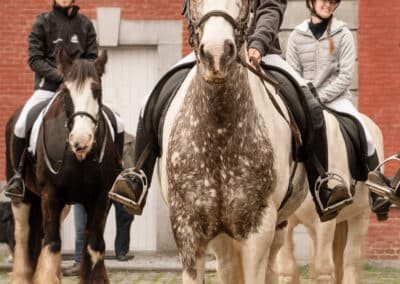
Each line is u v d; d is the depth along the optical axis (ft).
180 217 30.53
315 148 34.47
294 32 47.50
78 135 43.57
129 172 34.37
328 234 43.24
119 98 77.77
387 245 74.13
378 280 65.92
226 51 27.66
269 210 30.71
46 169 46.32
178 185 30.53
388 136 75.36
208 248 33.78
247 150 30.22
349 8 75.82
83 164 46.01
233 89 29.73
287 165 31.91
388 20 75.56
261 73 30.96
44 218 46.29
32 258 49.96
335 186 34.78
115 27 77.00
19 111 51.96
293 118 33.30
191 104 30.63
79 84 44.42
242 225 30.40
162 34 77.05
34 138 48.39
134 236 77.92
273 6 32.86
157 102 34.04
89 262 46.14
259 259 30.58
